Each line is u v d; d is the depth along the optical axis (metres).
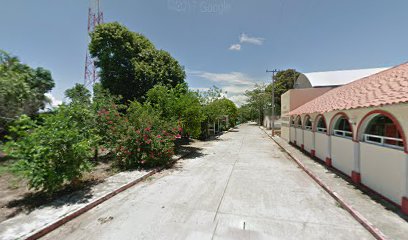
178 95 12.33
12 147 4.43
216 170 7.88
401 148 4.36
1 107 7.27
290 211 4.34
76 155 5.05
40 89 14.20
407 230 3.47
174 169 8.04
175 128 8.82
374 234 3.43
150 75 16.56
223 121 31.03
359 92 7.11
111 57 16.28
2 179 6.17
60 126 4.98
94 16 21.48
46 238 3.41
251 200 4.93
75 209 4.25
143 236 3.44
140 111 8.80
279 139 18.52
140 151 7.74
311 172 7.14
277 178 6.79
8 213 4.07
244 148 13.88
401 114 4.23
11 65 8.78
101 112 8.09
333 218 4.04
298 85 24.53
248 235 3.45
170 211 4.35
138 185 6.08
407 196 4.06
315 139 9.97
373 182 5.22
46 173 4.48
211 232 3.54
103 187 5.59
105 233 3.54
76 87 8.77
